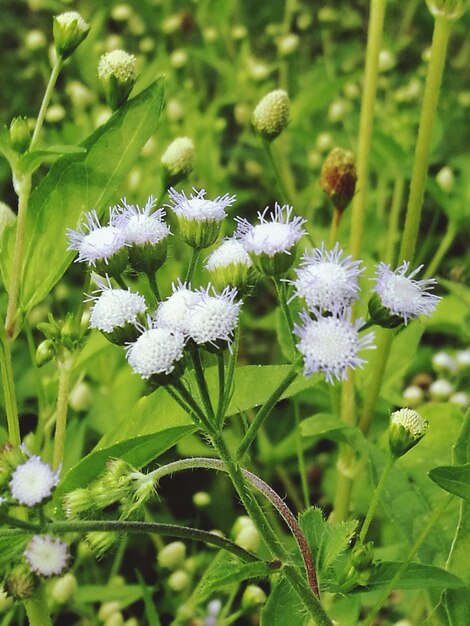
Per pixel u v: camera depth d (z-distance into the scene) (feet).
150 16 1.26
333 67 1.27
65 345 0.55
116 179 0.53
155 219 0.48
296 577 0.44
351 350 0.40
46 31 1.38
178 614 0.66
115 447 0.48
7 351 0.52
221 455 0.43
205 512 0.84
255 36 1.44
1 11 1.40
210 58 1.14
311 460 0.88
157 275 0.88
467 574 0.51
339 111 1.10
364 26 1.40
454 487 0.45
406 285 0.43
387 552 0.65
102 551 0.46
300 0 1.43
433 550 0.57
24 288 0.53
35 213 0.53
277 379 0.52
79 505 0.45
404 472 0.60
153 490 0.46
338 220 0.66
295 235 0.44
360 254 0.68
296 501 0.81
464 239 1.05
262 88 1.12
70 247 0.48
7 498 0.43
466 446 0.49
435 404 0.64
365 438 0.64
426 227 1.09
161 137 1.08
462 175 0.97
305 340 0.40
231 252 0.45
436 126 0.94
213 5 1.14
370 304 0.43
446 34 0.58
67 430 0.72
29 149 0.51
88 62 1.15
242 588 0.76
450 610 0.51
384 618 0.71
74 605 0.69
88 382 0.84
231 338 0.43
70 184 0.53
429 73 0.59
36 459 0.42
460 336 0.89
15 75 1.32
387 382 0.70
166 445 0.49
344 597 0.54
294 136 0.97
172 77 1.18
